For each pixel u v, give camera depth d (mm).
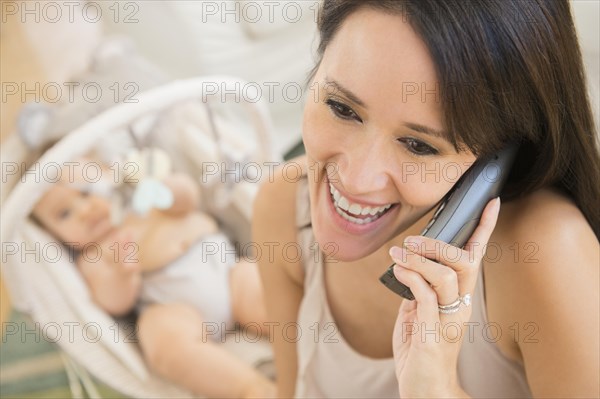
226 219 1564
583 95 612
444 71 515
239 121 1825
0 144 1539
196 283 1450
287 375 1072
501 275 699
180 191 1479
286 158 1907
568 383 657
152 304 1449
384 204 635
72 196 1390
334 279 896
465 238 635
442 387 663
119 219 1424
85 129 1109
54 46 1705
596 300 647
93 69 1674
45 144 1449
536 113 586
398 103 539
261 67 1792
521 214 686
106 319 1310
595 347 641
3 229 1101
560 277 655
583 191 676
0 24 1749
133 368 1288
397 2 513
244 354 1417
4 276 1199
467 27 507
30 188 1089
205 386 1314
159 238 1463
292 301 1014
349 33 547
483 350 758
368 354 920
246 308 1468
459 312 631
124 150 1467
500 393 791
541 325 667
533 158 646
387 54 525
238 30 1745
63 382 1556
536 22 535
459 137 551
